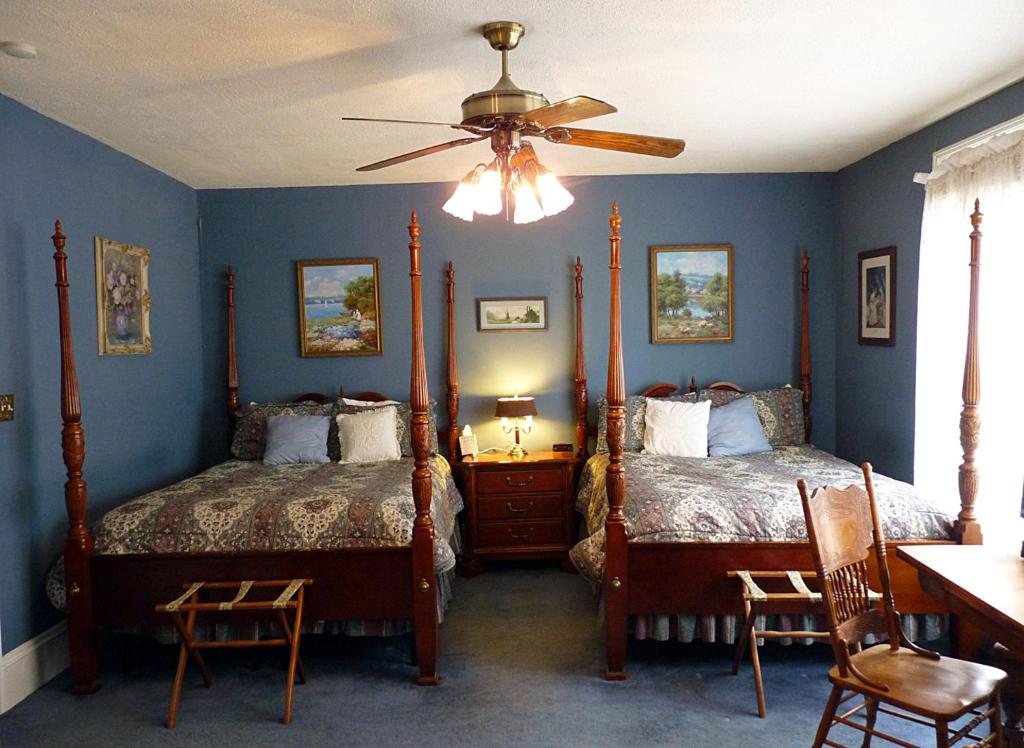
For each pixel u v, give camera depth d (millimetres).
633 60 2918
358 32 2598
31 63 2828
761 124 3873
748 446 4562
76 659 3178
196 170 4605
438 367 5188
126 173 4199
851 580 2434
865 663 2295
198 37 2615
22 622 3234
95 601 3209
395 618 3240
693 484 3588
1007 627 1853
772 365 5164
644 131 3992
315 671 3391
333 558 3209
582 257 5133
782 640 3439
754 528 3156
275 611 3217
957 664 2273
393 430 4684
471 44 2723
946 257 3631
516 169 2762
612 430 3150
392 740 2779
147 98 3246
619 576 3148
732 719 2875
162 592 3197
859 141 4250
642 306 5152
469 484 4773
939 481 3713
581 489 4742
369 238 5145
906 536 3113
